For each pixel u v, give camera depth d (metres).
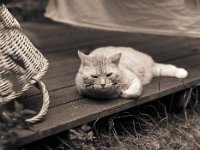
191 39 2.07
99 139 1.32
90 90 1.30
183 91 1.50
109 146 1.32
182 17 1.53
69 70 1.62
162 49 1.89
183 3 1.51
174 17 1.55
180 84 1.46
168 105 1.52
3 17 1.15
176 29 1.57
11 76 1.14
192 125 1.45
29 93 1.36
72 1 1.86
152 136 1.38
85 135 1.24
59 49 1.91
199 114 1.53
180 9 1.52
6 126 1.10
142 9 1.64
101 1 1.77
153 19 1.62
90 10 1.82
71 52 1.86
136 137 1.36
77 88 1.38
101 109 1.27
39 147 1.21
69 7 1.88
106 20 1.78
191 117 1.51
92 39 2.10
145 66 1.46
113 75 1.27
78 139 1.24
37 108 1.26
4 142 1.07
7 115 1.12
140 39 2.09
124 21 1.72
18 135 1.12
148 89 1.42
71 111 1.26
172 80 1.50
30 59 1.18
